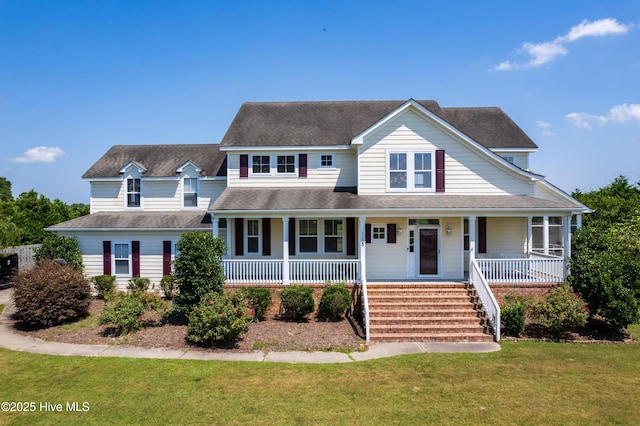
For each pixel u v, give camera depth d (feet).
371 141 59.88
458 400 28.50
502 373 33.71
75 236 66.90
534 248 68.69
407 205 54.90
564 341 43.16
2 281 74.95
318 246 64.13
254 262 55.36
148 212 73.05
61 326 48.01
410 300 50.08
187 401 28.22
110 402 28.12
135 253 66.39
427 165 59.88
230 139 66.33
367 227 60.59
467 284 52.65
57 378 32.63
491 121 76.43
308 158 65.72
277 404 27.71
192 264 47.50
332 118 72.18
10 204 124.47
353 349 40.22
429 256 60.44
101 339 43.04
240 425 24.89
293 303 48.37
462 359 37.17
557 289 47.57
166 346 40.78
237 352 39.22
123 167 73.67
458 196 59.31
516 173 59.93
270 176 65.77
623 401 28.55
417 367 35.06
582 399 28.81
